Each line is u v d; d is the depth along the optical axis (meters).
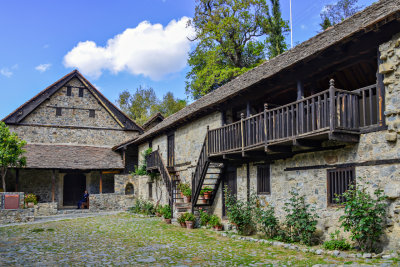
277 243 10.49
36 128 27.28
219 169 15.80
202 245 11.04
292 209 10.80
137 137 27.94
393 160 8.45
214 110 15.99
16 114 26.70
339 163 9.91
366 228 8.27
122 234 13.59
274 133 10.87
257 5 30.64
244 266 8.11
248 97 13.45
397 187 8.30
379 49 8.82
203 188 16.59
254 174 13.54
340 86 12.02
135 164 28.61
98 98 29.33
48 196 26.56
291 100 13.92
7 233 14.26
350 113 9.27
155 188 22.98
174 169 20.33
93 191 27.91
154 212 21.09
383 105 8.80
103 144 29.31
